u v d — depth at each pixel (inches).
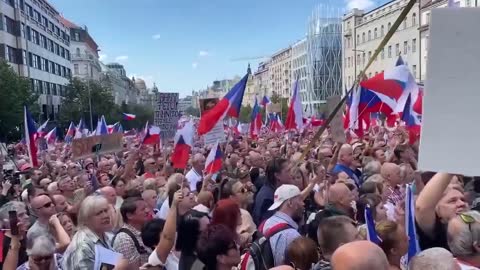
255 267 176.7
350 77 2913.4
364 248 94.9
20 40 2311.8
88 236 175.2
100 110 2479.1
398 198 229.9
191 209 206.2
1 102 1610.5
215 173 355.9
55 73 3006.9
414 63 2164.1
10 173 565.3
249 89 5639.8
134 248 186.9
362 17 2780.5
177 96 447.5
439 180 143.5
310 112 3270.2
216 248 159.0
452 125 96.5
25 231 191.2
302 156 184.2
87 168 491.8
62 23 3277.6
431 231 145.6
